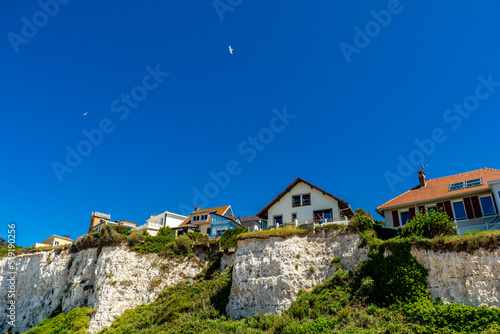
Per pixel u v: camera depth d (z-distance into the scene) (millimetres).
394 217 37406
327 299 29406
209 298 36500
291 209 43062
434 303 25391
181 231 58500
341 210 42750
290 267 33031
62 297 48469
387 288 27750
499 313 21984
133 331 34844
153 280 43656
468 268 25641
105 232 46625
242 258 35344
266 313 31359
